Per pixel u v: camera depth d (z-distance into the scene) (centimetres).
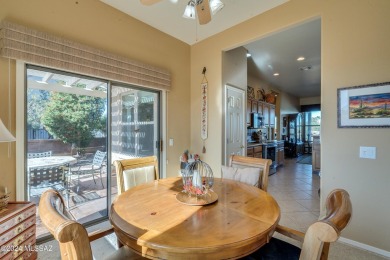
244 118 397
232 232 99
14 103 190
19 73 192
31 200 207
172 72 346
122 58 270
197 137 367
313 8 232
